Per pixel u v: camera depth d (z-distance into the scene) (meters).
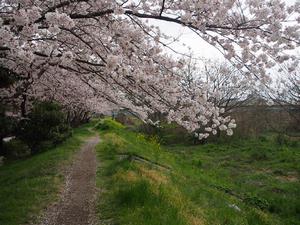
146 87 5.99
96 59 6.94
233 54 5.43
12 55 5.58
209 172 18.30
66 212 7.69
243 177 18.06
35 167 12.82
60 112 17.73
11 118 15.76
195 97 5.80
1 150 17.45
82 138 27.27
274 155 23.16
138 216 6.85
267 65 5.42
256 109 28.36
